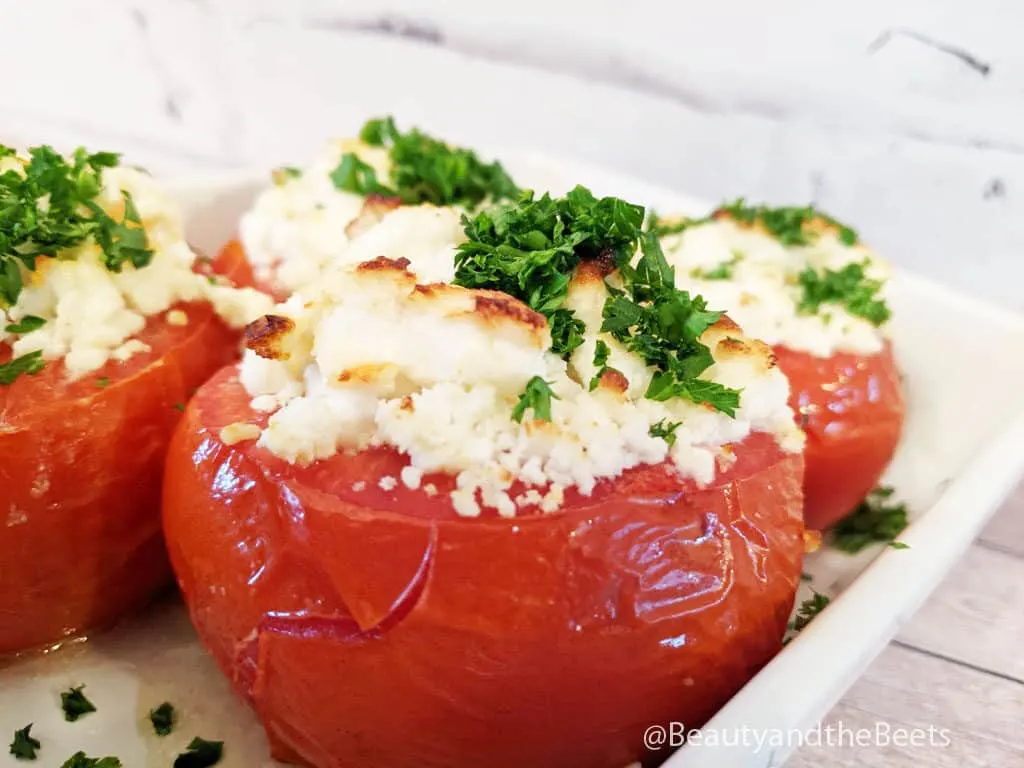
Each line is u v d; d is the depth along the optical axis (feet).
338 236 0.50
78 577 0.40
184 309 0.43
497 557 0.30
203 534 0.34
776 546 0.34
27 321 0.39
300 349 0.35
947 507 0.40
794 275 0.51
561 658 0.31
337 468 0.32
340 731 0.33
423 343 0.32
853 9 0.68
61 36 0.91
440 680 0.31
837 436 0.46
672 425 0.33
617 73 0.77
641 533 0.31
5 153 0.43
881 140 0.71
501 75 0.81
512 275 0.35
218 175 0.63
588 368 0.34
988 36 0.65
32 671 0.41
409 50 0.83
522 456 0.31
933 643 0.44
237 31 0.87
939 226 0.72
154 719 0.39
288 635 0.32
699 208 0.65
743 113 0.75
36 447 0.37
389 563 0.30
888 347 0.50
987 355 0.51
